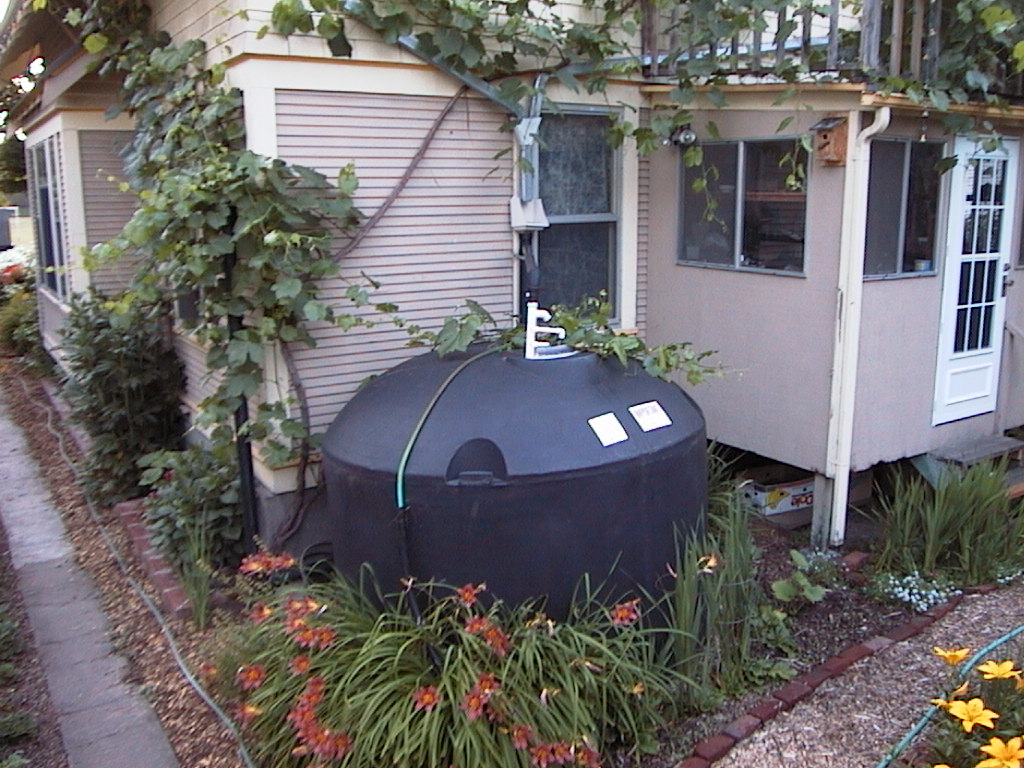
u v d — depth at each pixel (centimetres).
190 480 466
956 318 533
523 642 310
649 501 346
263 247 402
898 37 447
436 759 282
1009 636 350
